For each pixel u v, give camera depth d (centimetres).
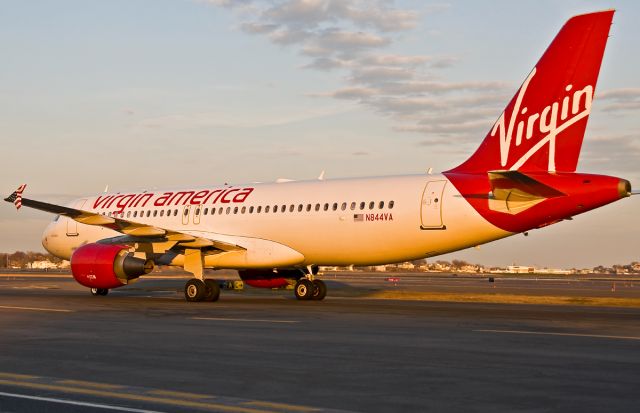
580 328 2039
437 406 1016
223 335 1853
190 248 3441
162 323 2181
